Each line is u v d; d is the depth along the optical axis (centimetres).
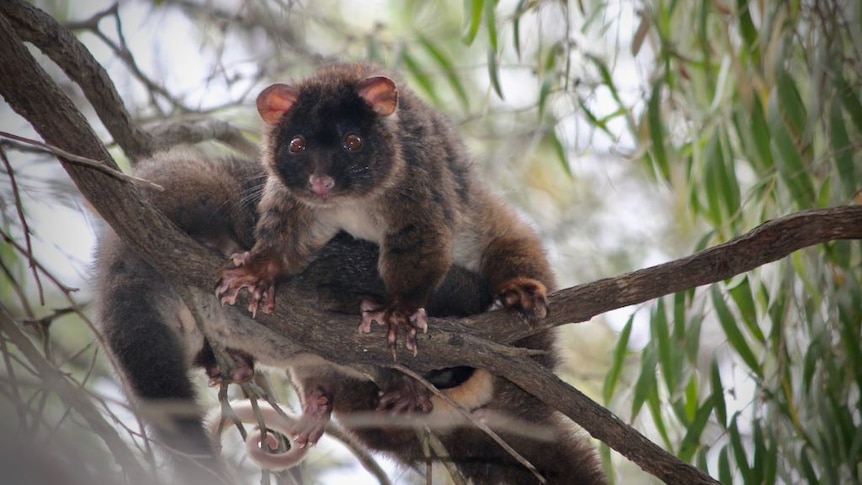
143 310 948
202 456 812
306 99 995
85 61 1014
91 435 753
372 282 988
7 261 1082
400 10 1568
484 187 1088
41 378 751
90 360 1041
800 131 1077
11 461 587
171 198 988
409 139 991
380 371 998
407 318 889
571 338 1562
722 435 1045
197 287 888
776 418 1036
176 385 927
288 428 1033
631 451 847
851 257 1081
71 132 785
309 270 993
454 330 884
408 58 1338
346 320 890
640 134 1171
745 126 1132
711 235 1104
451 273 1039
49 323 945
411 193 962
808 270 1062
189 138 1210
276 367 1036
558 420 1047
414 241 955
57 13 1373
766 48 1089
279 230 951
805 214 833
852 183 1041
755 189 1105
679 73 1198
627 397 1191
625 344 1075
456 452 1045
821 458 1017
